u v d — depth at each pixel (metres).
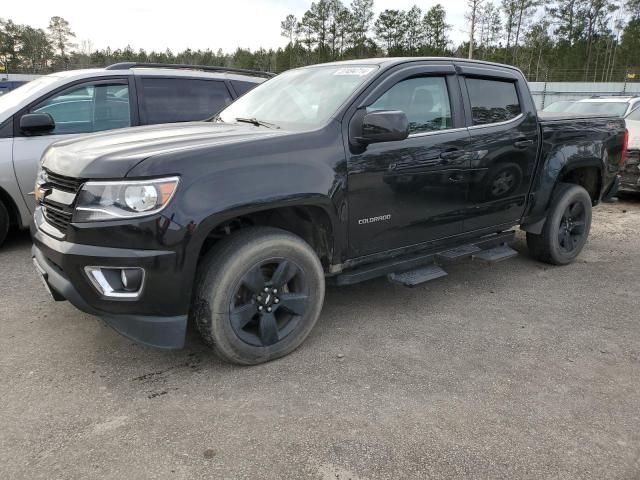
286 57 85.69
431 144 3.79
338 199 3.31
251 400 2.84
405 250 3.90
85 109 5.58
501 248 4.74
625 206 8.62
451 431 2.61
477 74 4.25
